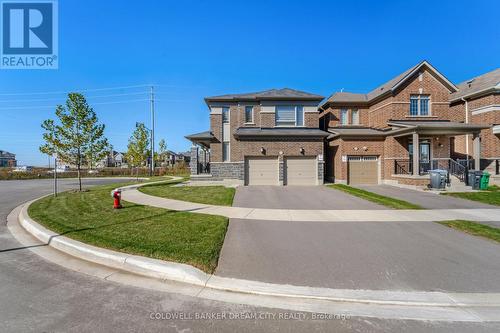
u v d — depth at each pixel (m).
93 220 8.24
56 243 6.34
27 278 4.66
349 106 23.88
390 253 5.76
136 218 8.51
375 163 20.14
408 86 20.70
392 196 13.82
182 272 4.71
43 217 8.69
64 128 15.02
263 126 21.86
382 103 21.89
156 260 5.10
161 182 23.20
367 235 7.04
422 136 19.83
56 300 3.91
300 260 5.37
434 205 11.34
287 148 19.84
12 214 10.45
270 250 5.90
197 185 19.72
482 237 6.89
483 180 15.83
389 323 3.46
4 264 5.30
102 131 16.11
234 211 9.94
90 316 3.51
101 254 5.46
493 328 3.38
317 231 7.39
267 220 8.62
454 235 7.07
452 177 17.98
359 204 11.52
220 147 22.83
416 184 16.66
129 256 5.29
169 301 3.94
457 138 21.86
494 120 19.23
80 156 15.76
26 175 38.81
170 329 3.25
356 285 4.40
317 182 19.80
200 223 7.87
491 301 3.98
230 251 5.82
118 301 3.91
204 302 3.93
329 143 22.45
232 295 4.16
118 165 81.44
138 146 32.06
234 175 21.67
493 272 4.89
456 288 4.33
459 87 23.61
